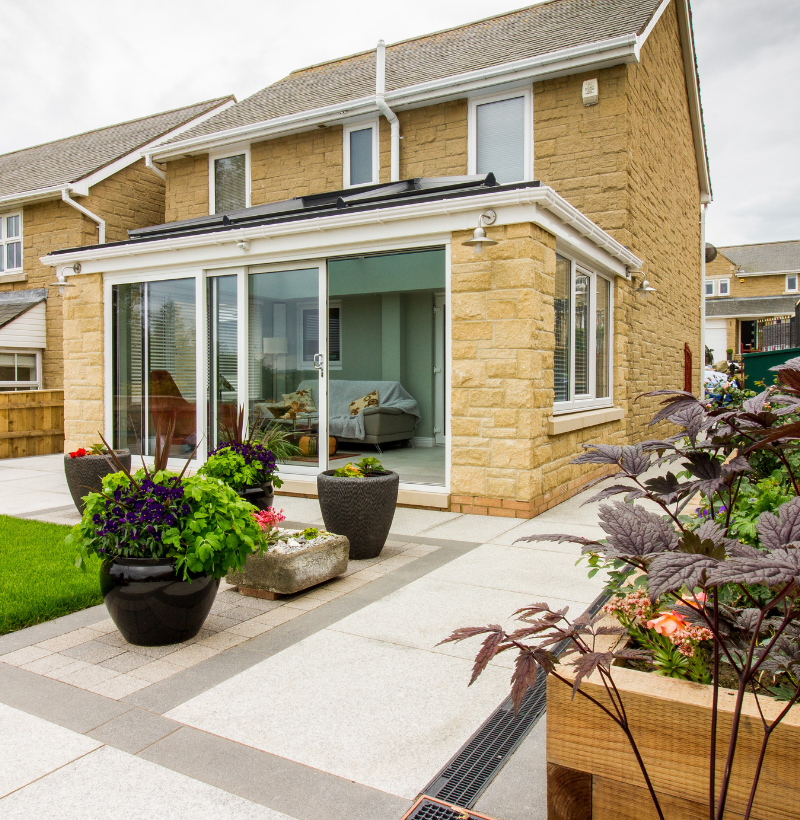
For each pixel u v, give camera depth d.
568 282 7.29
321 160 11.45
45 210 13.93
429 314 11.69
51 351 13.70
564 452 6.96
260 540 3.57
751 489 3.07
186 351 7.91
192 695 2.78
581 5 11.80
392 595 4.04
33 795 2.09
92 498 3.37
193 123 15.79
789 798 1.45
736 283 39.88
